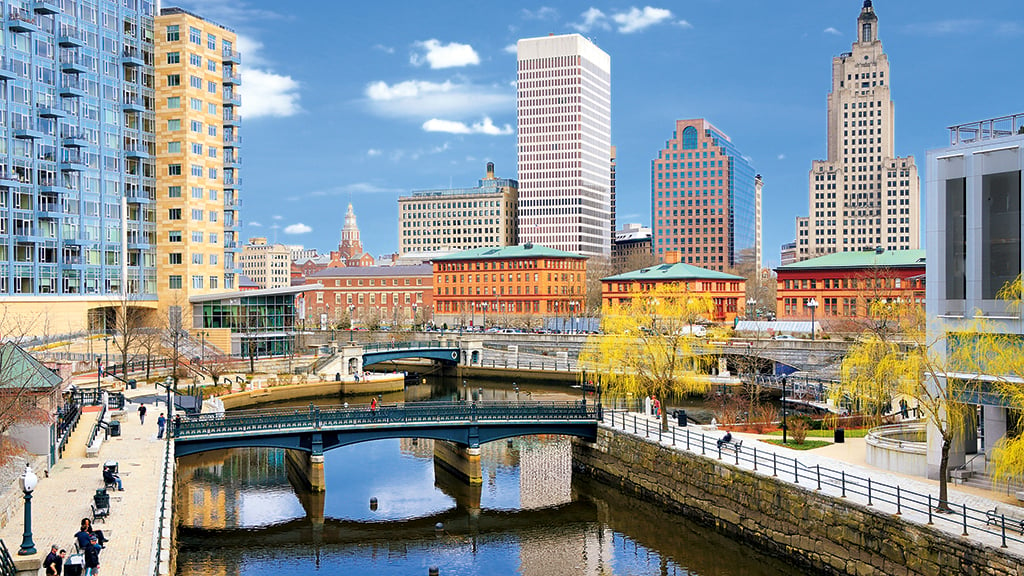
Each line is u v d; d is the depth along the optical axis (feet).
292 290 421.18
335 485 214.07
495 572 153.79
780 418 236.22
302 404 335.26
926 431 168.25
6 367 159.63
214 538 171.94
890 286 445.37
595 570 153.79
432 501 199.62
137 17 423.23
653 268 609.01
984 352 142.31
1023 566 109.19
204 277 437.58
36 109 364.99
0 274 350.23
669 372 278.87
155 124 431.02
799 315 494.18
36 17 365.81
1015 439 130.62
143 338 353.92
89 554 105.09
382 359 410.52
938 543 121.60
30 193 363.76
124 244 393.29
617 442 210.79
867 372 207.62
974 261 144.87
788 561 150.92
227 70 463.42
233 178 470.80
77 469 162.81
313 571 154.30
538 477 223.51
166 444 179.32
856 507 136.15
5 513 126.11
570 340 441.27
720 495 170.30
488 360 438.81
